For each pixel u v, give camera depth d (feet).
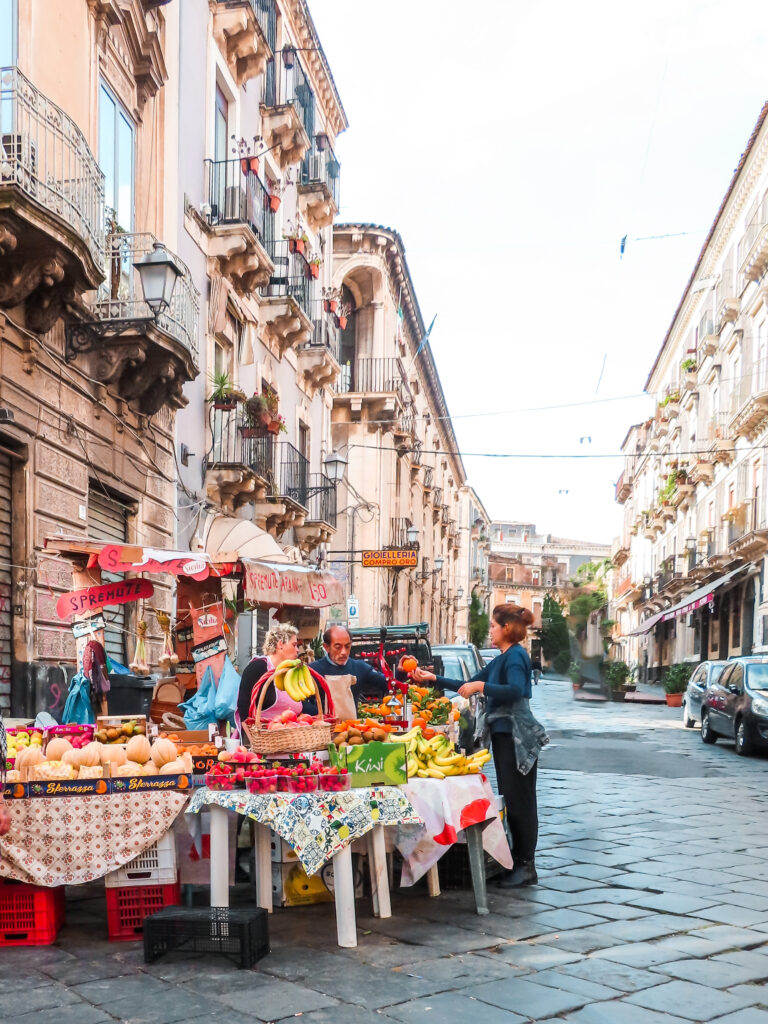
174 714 24.44
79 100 35.40
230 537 50.80
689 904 18.03
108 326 36.45
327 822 15.34
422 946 15.26
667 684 105.70
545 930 16.24
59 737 18.02
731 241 120.26
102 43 38.27
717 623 124.36
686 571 138.41
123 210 41.16
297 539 73.87
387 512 111.24
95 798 15.74
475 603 235.61
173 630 30.09
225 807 15.43
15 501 31.78
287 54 70.38
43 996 12.97
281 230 69.10
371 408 108.47
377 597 104.42
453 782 17.51
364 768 16.43
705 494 132.57
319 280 83.82
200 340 51.65
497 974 13.89
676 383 160.86
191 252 50.16
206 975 13.82
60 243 28.78
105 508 40.24
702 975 13.96
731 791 34.45
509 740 19.99
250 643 57.52
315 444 82.89
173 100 46.73
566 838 24.62
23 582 31.68
